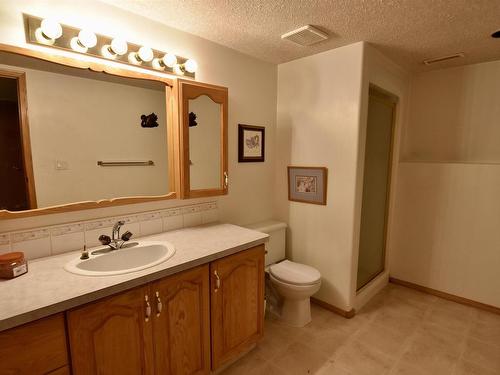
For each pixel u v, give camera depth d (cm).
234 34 200
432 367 184
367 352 198
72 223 156
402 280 300
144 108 179
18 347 98
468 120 264
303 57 248
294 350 200
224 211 238
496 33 194
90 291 112
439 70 277
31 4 136
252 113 250
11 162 137
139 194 182
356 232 233
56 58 142
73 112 154
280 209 282
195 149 199
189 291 149
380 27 186
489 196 242
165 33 184
